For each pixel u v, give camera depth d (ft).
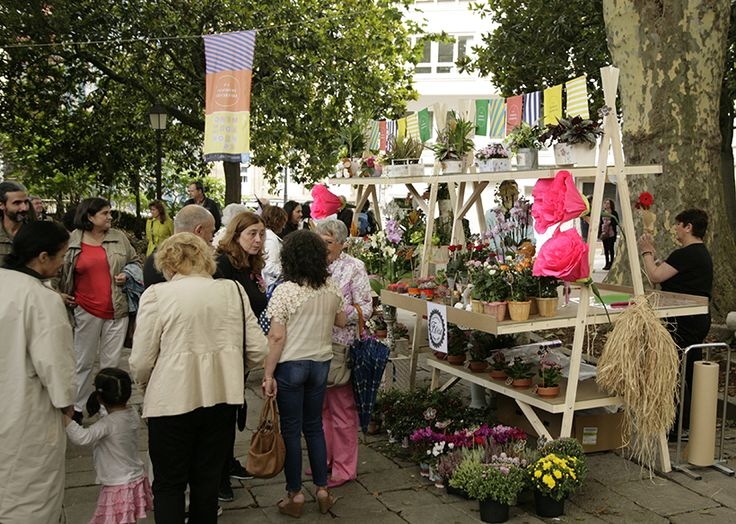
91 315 18.28
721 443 15.79
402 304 18.37
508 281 14.69
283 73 53.72
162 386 10.59
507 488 12.98
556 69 42.37
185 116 58.39
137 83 56.59
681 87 25.30
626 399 14.87
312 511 13.82
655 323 14.67
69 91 59.98
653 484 14.80
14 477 9.75
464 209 19.70
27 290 9.86
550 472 13.20
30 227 10.08
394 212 22.08
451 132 19.03
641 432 14.90
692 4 25.03
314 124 54.65
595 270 57.00
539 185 14.37
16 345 9.75
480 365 17.13
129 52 56.39
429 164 22.97
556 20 41.52
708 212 25.49
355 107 54.75
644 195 15.64
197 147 71.31
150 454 10.96
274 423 12.83
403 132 23.22
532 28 43.60
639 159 26.27
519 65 43.91
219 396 10.94
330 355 13.70
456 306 15.78
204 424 11.03
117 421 12.01
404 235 21.35
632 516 13.35
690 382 17.30
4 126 60.90
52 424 10.11
